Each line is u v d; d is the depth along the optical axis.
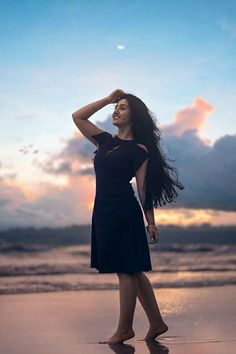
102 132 3.54
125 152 3.38
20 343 3.25
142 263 3.37
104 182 3.38
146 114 3.52
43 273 9.70
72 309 4.71
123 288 3.33
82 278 8.62
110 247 3.33
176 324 3.82
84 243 11.96
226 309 4.57
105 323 3.97
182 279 8.40
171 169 3.64
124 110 3.49
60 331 3.65
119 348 3.08
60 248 12.03
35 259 11.57
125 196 3.37
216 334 3.46
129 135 3.52
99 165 3.41
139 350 3.02
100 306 4.92
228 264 11.45
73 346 3.15
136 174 3.43
